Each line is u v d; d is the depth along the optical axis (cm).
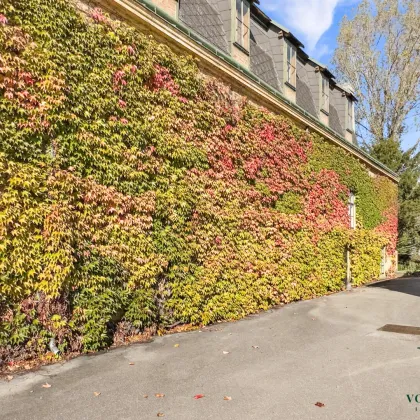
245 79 849
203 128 724
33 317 461
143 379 427
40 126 471
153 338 600
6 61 445
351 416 347
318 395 394
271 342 602
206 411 353
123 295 561
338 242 1269
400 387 420
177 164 661
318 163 1181
